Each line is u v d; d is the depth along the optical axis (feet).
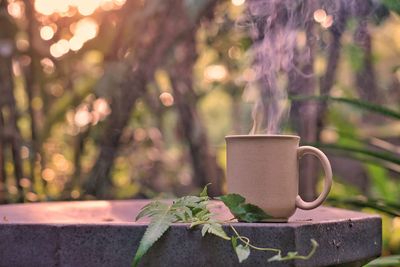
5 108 9.14
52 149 9.78
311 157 8.80
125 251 4.29
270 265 4.21
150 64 8.71
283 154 4.63
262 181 4.59
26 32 8.91
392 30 9.58
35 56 8.79
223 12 8.92
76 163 9.40
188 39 8.89
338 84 9.84
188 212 4.39
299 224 4.30
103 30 8.55
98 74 9.20
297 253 4.21
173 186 10.23
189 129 9.34
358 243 4.80
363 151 6.64
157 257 4.28
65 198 8.64
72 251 4.33
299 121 8.76
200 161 9.43
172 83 9.11
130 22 8.46
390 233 9.75
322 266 4.44
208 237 4.25
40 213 5.67
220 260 4.23
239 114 10.16
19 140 8.87
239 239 4.23
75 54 8.76
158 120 9.70
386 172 9.91
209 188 9.45
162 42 8.65
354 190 10.44
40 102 9.62
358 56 9.32
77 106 9.26
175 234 4.27
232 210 4.52
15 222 4.48
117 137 9.00
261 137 4.62
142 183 10.15
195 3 8.55
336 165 10.87
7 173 9.39
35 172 9.27
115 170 10.00
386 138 10.75
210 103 12.28
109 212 5.85
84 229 4.33
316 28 7.93
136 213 5.82
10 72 8.80
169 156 10.36
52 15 8.80
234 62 9.43
